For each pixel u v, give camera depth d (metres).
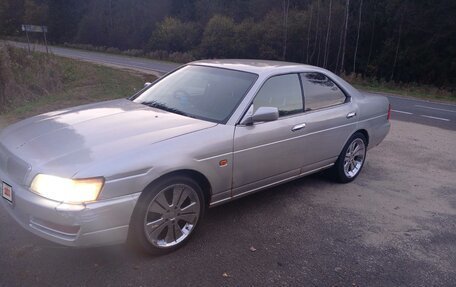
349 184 5.48
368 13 37.94
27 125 3.82
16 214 3.26
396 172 6.14
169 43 50.56
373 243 3.91
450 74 32.84
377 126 5.84
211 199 3.79
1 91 10.97
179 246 3.56
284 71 4.51
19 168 3.16
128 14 58.75
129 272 3.19
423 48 33.66
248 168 4.00
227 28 45.22
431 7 33.31
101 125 3.64
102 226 3.01
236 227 4.05
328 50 39.12
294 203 4.73
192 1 57.50
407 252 3.78
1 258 3.28
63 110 4.27
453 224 4.43
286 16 40.50
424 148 7.77
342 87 5.30
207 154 3.57
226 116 3.90
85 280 3.06
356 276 3.35
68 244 3.00
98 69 22.27
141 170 3.13
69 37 65.94
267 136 4.09
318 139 4.76
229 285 3.12
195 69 4.73
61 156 3.10
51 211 2.91
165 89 4.60
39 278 3.05
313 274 3.33
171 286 3.06
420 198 5.13
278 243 3.79
